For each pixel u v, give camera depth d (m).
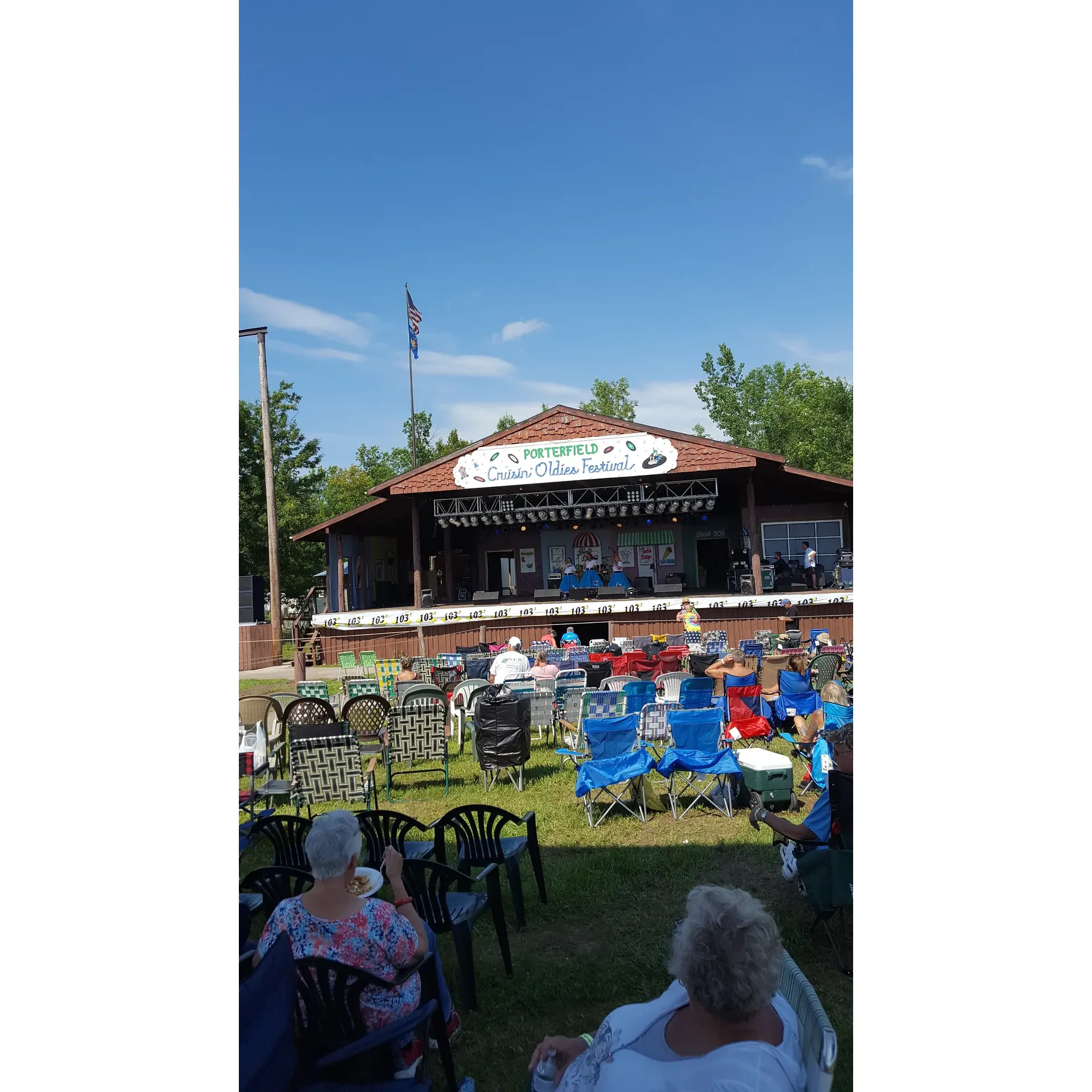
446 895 4.04
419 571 23.16
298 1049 2.70
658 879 5.38
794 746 8.16
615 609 20.53
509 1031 3.72
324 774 6.51
